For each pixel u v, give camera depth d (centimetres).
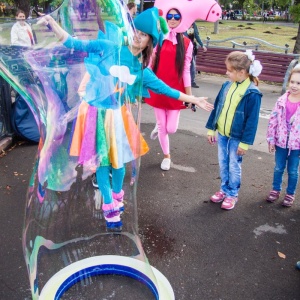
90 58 179
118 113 202
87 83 184
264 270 248
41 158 189
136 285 225
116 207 225
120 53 189
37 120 186
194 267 247
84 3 173
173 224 295
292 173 315
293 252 268
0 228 279
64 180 201
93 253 230
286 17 3728
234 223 300
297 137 302
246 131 289
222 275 241
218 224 297
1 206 309
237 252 265
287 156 316
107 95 193
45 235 210
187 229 289
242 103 286
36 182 195
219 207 322
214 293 226
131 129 213
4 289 222
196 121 554
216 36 1719
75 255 227
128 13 195
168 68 342
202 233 285
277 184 328
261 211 319
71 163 198
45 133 182
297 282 239
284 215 314
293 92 293
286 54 695
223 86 303
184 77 350
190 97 235
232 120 293
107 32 181
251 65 280
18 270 237
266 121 552
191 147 454
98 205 221
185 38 347
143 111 588
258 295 226
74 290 219
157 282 223
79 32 176
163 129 371
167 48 337
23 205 312
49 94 174
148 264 229
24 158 402
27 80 169
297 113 298
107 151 205
